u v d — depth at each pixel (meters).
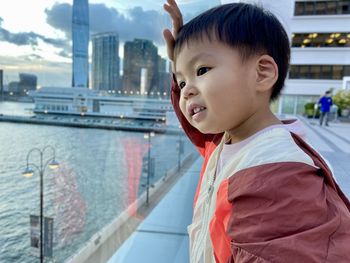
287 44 0.61
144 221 4.44
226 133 0.70
